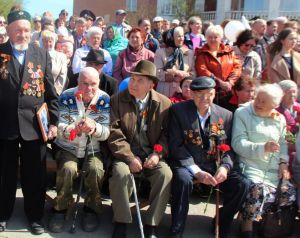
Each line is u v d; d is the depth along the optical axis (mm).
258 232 4031
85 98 3879
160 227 4055
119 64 5984
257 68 5785
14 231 3742
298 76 5422
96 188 3848
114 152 3848
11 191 3750
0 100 3508
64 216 3850
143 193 4418
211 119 4016
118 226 3738
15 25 3482
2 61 3471
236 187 3777
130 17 21984
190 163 3895
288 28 5613
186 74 5496
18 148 3727
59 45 6148
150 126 3980
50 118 3791
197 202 4641
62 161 3838
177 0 19828
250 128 4008
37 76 3594
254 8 19453
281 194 3920
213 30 5324
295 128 4641
